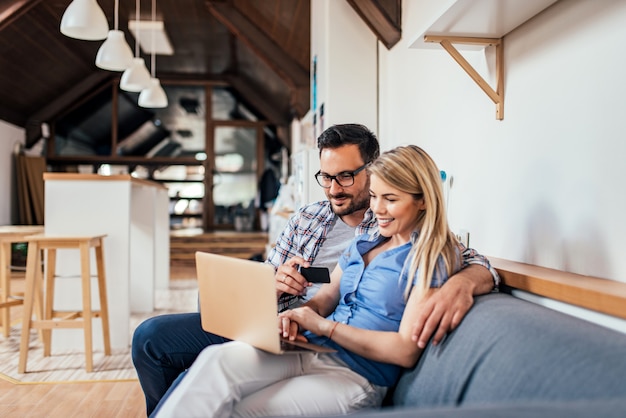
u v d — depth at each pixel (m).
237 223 11.44
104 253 3.94
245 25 7.20
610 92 1.43
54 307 3.90
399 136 3.37
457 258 1.58
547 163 1.72
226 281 1.55
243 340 1.51
